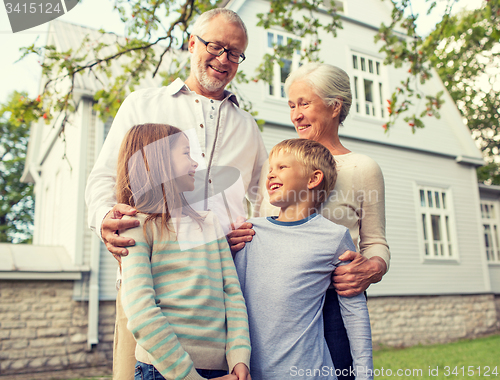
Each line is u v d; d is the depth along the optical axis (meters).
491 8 4.12
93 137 7.81
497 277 12.13
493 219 12.80
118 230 1.21
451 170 11.39
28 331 6.65
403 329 9.37
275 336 1.23
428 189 10.82
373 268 1.41
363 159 1.62
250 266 1.38
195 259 1.22
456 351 7.96
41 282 6.89
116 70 7.97
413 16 4.67
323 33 10.02
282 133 8.98
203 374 1.11
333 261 1.38
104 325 7.09
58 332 6.81
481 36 4.81
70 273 6.96
